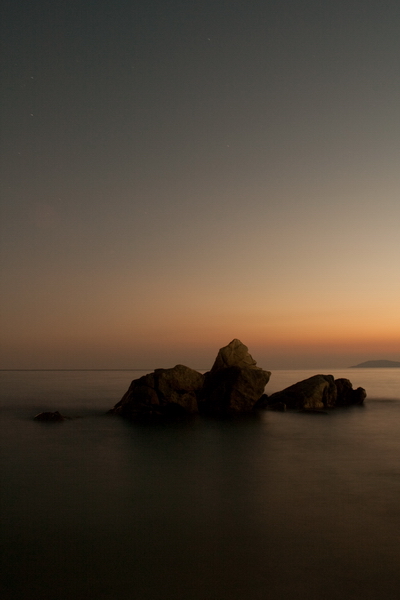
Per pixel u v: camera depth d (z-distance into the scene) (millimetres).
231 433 39500
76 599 12078
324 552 14867
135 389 53281
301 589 12547
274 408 55969
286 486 22672
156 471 25984
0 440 36344
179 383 54438
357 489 22078
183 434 38969
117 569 13750
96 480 24031
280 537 16062
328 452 31391
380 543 15570
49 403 68312
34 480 24062
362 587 12672
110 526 17234
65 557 14586
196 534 16359
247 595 12234
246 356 59969
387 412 54438
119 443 34906
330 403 61344
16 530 16891
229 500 20375
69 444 34531
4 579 13195
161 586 12719
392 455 30375
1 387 115438
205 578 13164
